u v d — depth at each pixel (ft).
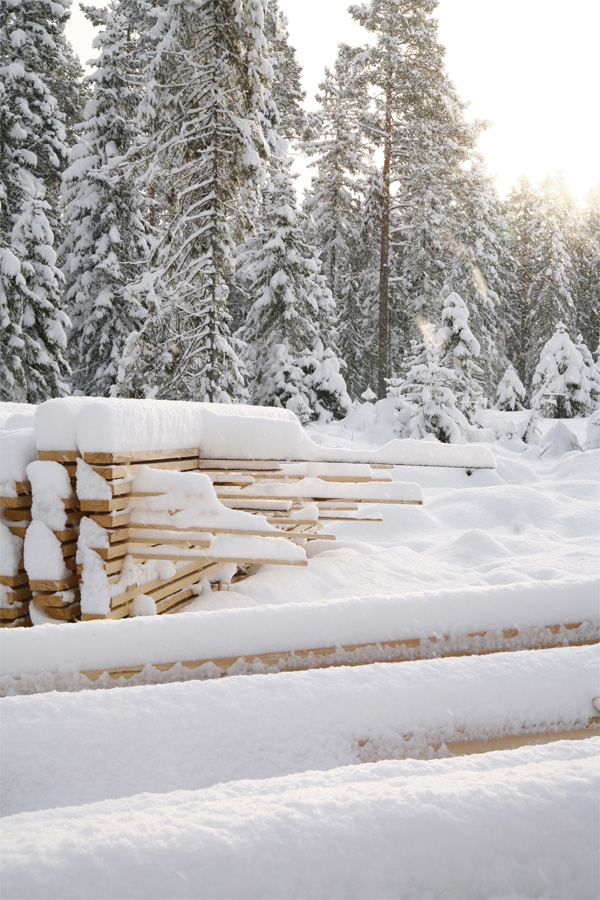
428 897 3.50
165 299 45.68
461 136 98.68
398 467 36.37
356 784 4.17
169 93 44.01
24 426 14.93
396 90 94.02
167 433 13.64
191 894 3.30
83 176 76.95
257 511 16.10
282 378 72.33
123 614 11.84
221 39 44.83
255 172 44.01
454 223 105.91
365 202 109.19
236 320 104.27
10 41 81.00
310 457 16.71
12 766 5.16
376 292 115.14
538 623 7.47
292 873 3.42
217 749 5.37
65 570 11.43
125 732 5.38
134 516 12.12
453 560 19.30
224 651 6.81
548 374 90.68
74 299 77.61
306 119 106.83
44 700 5.62
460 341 64.64
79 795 5.06
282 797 4.01
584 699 5.90
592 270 150.30
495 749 5.66
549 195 147.95
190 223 47.57
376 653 7.06
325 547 20.45
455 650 7.26
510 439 64.03
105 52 77.36
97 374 75.72
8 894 3.19
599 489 30.53
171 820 3.72
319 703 5.66
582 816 3.75
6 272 56.90
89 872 3.32
